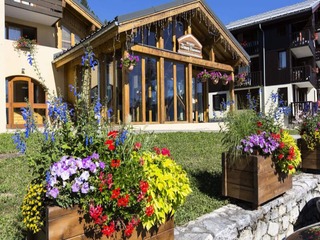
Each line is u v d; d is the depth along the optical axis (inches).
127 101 301.1
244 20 863.1
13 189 135.6
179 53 370.6
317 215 144.3
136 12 292.4
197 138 287.3
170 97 375.9
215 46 437.7
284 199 132.3
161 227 82.4
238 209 118.8
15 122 390.3
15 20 429.1
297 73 701.9
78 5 466.3
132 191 72.8
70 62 400.8
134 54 323.0
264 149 121.0
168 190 80.0
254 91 757.9
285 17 697.6
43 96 418.3
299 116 261.0
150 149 89.7
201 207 118.0
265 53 745.6
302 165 181.9
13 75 382.0
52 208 64.9
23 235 91.0
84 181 67.8
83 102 83.1
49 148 74.2
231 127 129.3
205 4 382.9
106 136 78.4
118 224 72.6
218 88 790.5
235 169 123.9
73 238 67.0
